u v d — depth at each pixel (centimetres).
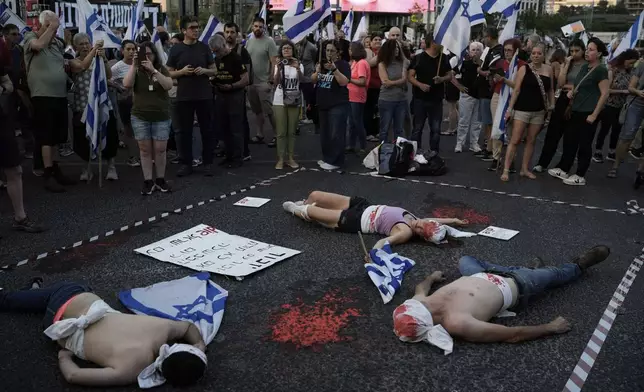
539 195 698
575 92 739
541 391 309
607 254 449
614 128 899
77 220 579
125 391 305
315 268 464
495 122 786
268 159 886
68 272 454
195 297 397
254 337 361
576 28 1533
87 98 710
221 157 885
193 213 605
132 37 827
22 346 349
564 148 779
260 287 430
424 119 855
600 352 347
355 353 344
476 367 329
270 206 633
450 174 805
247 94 993
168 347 311
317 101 807
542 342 357
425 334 351
